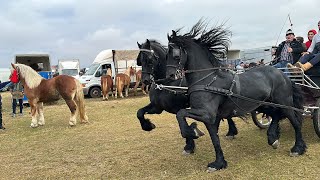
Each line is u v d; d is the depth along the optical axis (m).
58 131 10.34
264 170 5.70
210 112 5.61
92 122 11.66
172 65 5.74
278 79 6.57
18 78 11.25
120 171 6.12
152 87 6.99
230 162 6.23
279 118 6.94
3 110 17.16
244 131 8.83
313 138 7.60
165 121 11.01
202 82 5.76
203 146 7.50
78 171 6.25
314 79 7.30
